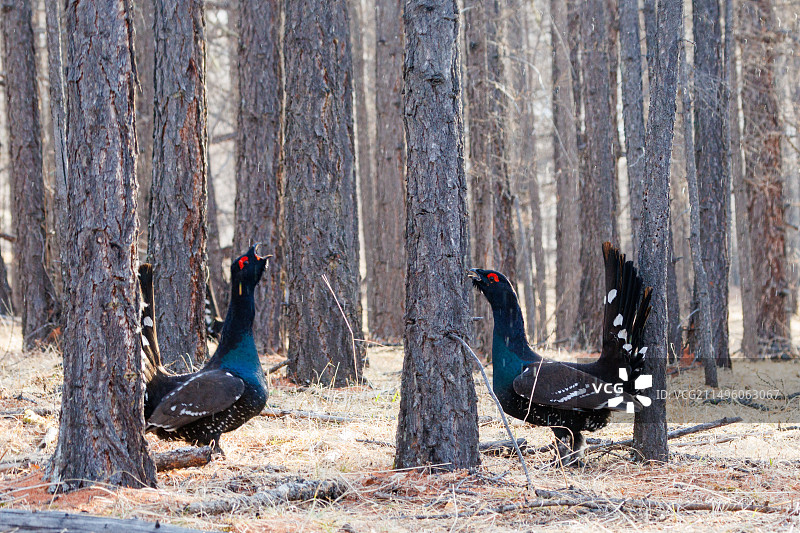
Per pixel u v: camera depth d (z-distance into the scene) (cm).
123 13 506
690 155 1198
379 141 2002
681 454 696
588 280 1747
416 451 604
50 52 1052
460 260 604
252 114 1453
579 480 610
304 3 1088
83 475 504
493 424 863
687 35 1867
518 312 703
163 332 1006
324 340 1084
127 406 516
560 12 2086
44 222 1402
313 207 1088
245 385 648
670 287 1398
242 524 457
